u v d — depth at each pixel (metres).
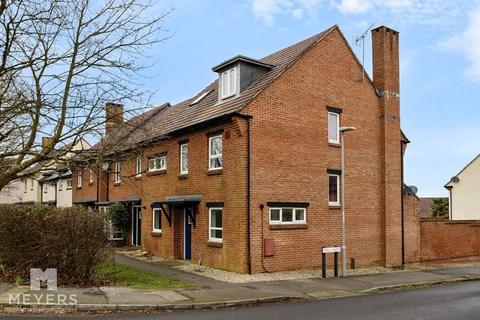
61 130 11.71
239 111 16.59
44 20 10.90
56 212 13.47
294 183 17.86
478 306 11.59
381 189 20.84
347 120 19.94
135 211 26.44
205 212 18.61
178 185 20.69
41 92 11.45
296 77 18.33
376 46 21.62
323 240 18.55
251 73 18.95
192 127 19.31
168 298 11.58
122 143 12.69
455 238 23.84
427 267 21.53
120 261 19.94
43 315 9.83
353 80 20.34
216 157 18.31
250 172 16.69
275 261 17.05
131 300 11.13
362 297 13.12
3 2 10.41
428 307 11.40
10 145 13.23
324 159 18.92
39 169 12.66
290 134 17.94
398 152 21.39
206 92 23.78
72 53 11.64
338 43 19.95
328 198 18.94
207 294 12.38
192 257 19.22
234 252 16.77
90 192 32.47
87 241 13.39
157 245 22.12
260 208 16.81
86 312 10.29
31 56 11.37
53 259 13.24
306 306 11.48
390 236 20.59
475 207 36.53
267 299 12.04
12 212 13.28
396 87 21.59
